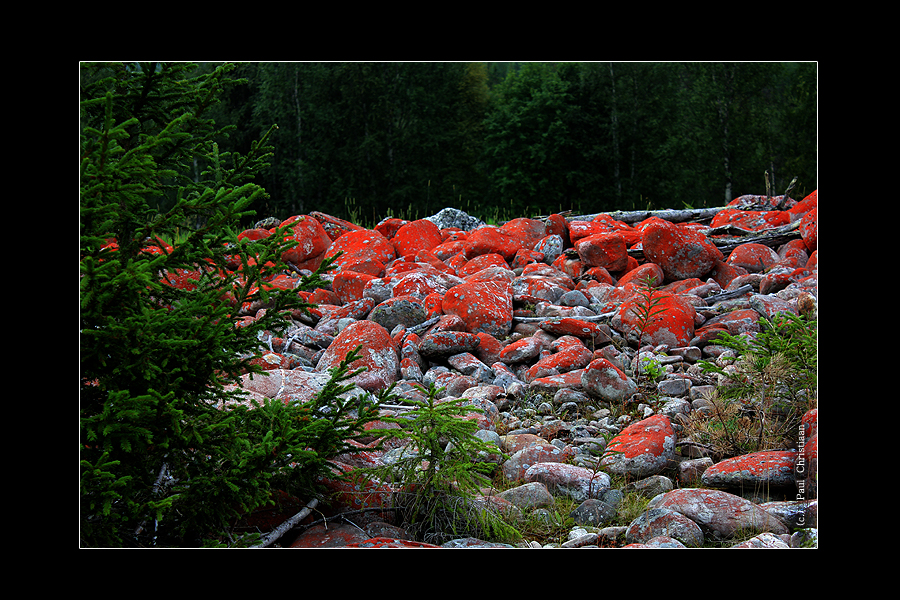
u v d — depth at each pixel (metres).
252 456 2.63
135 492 2.67
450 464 3.15
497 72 42.19
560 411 5.05
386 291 7.66
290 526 3.07
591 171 28.66
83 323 2.44
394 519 3.36
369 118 29.98
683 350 6.14
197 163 14.61
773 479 3.63
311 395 4.64
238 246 3.05
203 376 2.80
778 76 26.16
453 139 31.31
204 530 2.82
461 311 6.85
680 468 3.97
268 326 3.05
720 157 26.58
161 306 2.99
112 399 2.36
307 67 29.14
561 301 7.39
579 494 3.70
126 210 2.72
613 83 27.88
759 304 6.80
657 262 8.37
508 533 3.23
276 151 29.41
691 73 27.62
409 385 5.28
